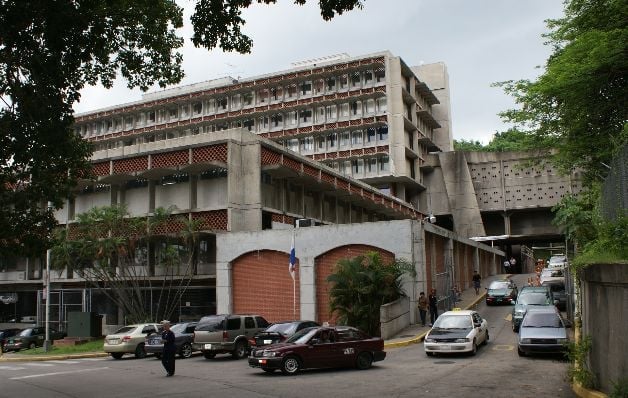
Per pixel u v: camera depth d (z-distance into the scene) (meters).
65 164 16.00
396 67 71.88
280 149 40.69
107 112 86.31
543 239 79.75
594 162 25.98
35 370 23.16
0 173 14.65
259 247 34.16
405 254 30.42
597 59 20.81
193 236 35.53
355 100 72.06
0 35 12.96
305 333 19.22
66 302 44.59
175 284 39.28
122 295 36.72
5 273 48.28
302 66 81.94
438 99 89.19
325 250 32.28
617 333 11.17
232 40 15.14
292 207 43.56
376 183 72.50
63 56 14.12
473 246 50.47
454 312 23.39
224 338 23.98
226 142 37.44
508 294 38.19
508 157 74.31
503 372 17.20
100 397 14.76
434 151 86.81
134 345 27.23
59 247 34.31
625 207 13.01
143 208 40.50
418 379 16.30
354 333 19.50
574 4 23.34
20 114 13.75
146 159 39.53
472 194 74.25
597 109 23.16
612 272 11.27
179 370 20.62
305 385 15.77
